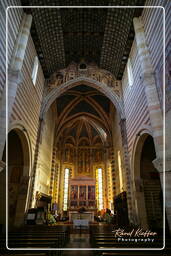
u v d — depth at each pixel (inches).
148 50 447.8
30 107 548.1
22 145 534.3
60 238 279.7
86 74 779.4
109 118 1040.2
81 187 1121.4
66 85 750.5
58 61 721.6
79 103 1045.2
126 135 649.6
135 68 550.0
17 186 538.0
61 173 1225.4
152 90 401.1
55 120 1047.0
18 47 431.2
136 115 534.3
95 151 1389.0
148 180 560.4
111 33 602.5
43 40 579.8
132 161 570.9
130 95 608.1
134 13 496.1
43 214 568.7
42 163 748.6
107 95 762.2
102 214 1032.8
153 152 592.1
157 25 398.0
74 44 716.0
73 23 621.6
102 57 723.4
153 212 519.8
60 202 1144.8
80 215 876.0
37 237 260.4
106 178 1217.4
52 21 547.5
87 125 1334.9
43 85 729.0
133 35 555.8
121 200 667.4
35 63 606.5
